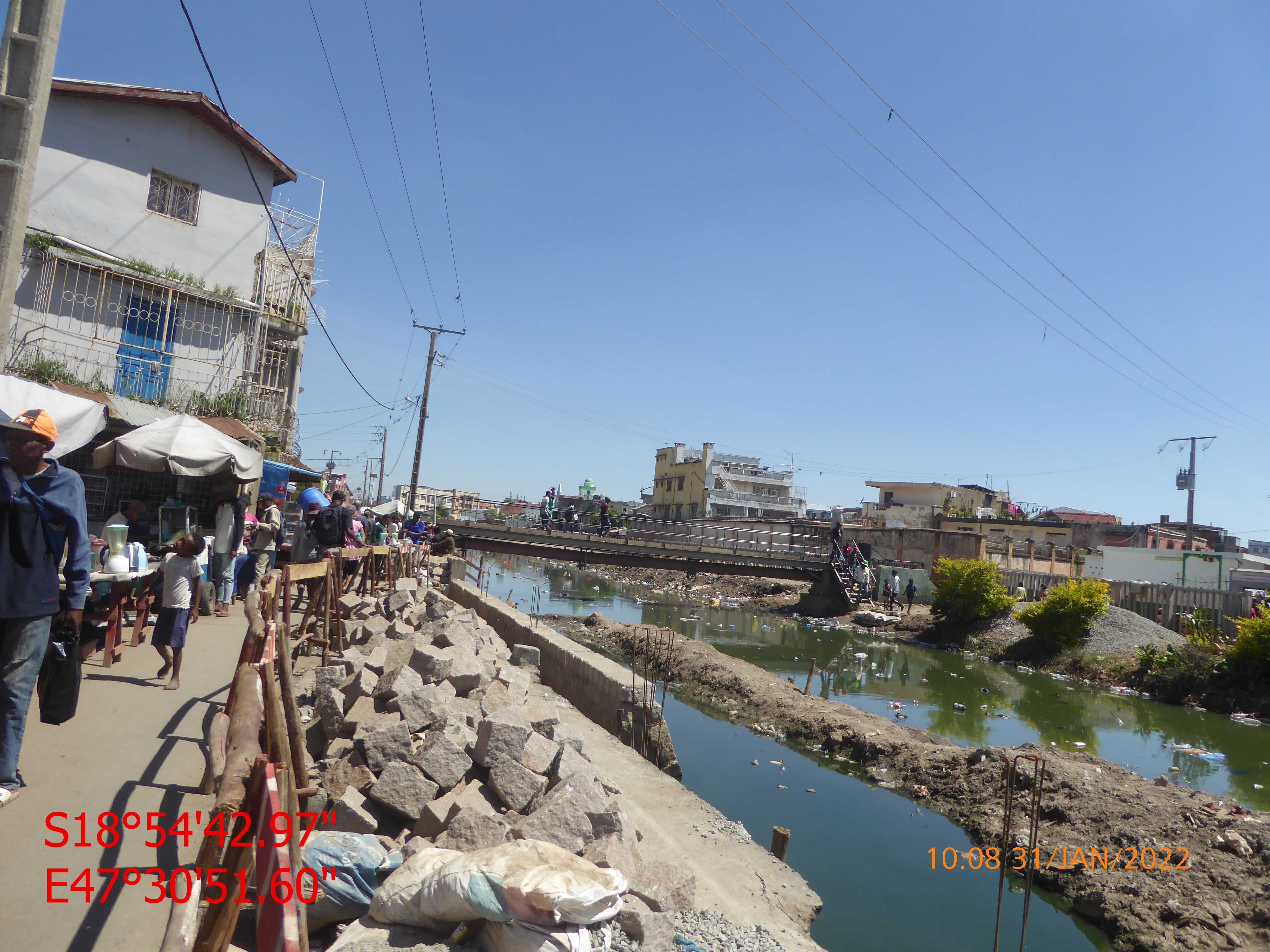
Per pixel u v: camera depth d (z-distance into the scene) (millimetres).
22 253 5672
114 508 15125
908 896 7848
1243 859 7988
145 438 9977
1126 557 35125
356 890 4035
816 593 35969
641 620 30516
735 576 45281
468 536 32531
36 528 4078
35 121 5668
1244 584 29531
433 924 3814
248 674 4004
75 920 3266
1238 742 15531
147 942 3205
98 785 4551
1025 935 6840
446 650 7902
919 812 10375
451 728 5762
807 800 10672
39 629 4152
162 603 6789
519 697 8695
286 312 21750
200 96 18703
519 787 5484
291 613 8875
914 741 12656
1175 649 21109
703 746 13234
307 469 21922
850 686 19953
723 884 6523
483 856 3814
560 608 33000
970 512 54031
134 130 18281
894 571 35531
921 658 25406
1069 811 9336
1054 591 24547
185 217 19141
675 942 4656
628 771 9086
